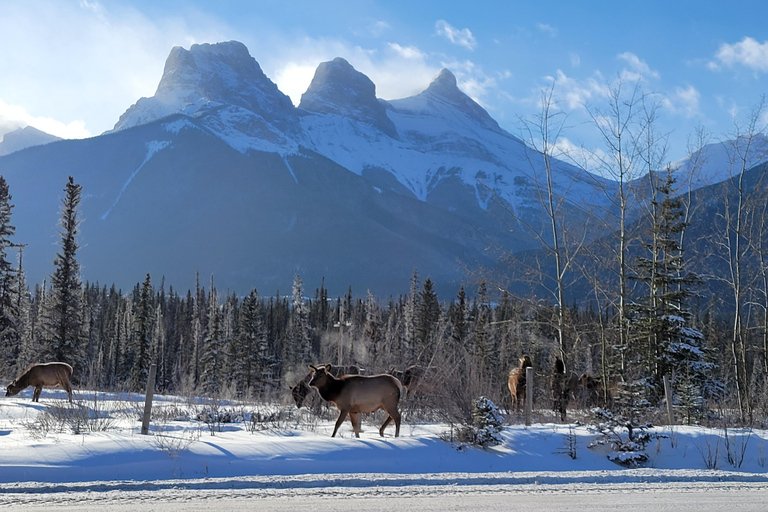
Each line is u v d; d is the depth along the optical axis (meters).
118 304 101.19
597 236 23.86
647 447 13.05
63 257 45.03
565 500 8.67
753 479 10.52
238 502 8.15
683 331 23.25
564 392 19.08
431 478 9.85
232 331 73.00
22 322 53.59
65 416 14.55
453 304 53.94
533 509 8.11
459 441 12.70
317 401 18.75
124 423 14.73
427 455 11.81
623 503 8.57
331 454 11.37
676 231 23.89
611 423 12.92
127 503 7.99
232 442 11.70
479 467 11.61
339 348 27.97
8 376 44.34
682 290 24.36
